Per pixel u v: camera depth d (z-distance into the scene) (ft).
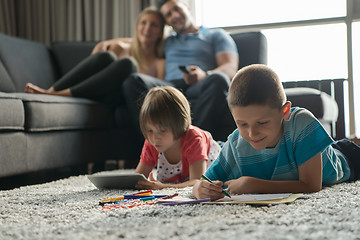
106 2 13.61
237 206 3.19
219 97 7.84
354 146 5.25
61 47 11.31
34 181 7.47
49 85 10.51
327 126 9.08
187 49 10.08
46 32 14.16
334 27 12.82
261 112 3.44
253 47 10.04
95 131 8.20
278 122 3.60
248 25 13.43
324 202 3.28
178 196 3.87
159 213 3.05
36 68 10.29
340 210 2.96
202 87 7.95
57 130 7.04
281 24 13.12
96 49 10.77
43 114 6.55
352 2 12.41
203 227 2.49
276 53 13.37
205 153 5.21
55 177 8.18
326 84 9.86
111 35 13.79
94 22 13.93
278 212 2.96
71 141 7.40
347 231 2.38
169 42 10.57
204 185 3.65
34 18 14.25
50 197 4.25
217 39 9.99
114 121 8.79
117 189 4.92
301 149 3.95
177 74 9.89
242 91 3.47
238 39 10.28
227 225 2.55
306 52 13.12
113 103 8.71
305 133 3.96
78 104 7.58
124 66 8.36
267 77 3.51
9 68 9.50
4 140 5.83
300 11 13.07
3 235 2.52
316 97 7.77
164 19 10.57
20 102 6.14
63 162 7.17
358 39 12.55
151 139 5.03
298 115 4.05
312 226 2.46
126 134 8.89
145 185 4.78
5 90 8.89
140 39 10.43
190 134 5.28
